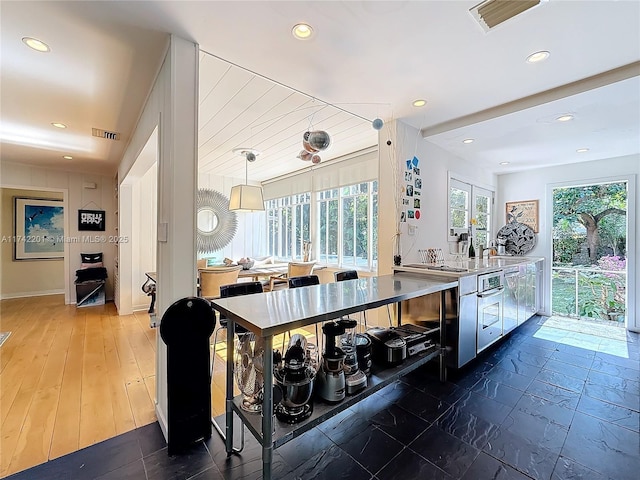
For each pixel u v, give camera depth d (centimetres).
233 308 167
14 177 507
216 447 177
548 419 202
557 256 471
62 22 173
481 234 483
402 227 329
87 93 259
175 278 184
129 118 312
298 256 631
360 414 209
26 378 259
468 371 275
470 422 199
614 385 248
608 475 155
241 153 478
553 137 343
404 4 161
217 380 261
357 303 179
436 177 377
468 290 273
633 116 284
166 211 191
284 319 146
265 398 136
